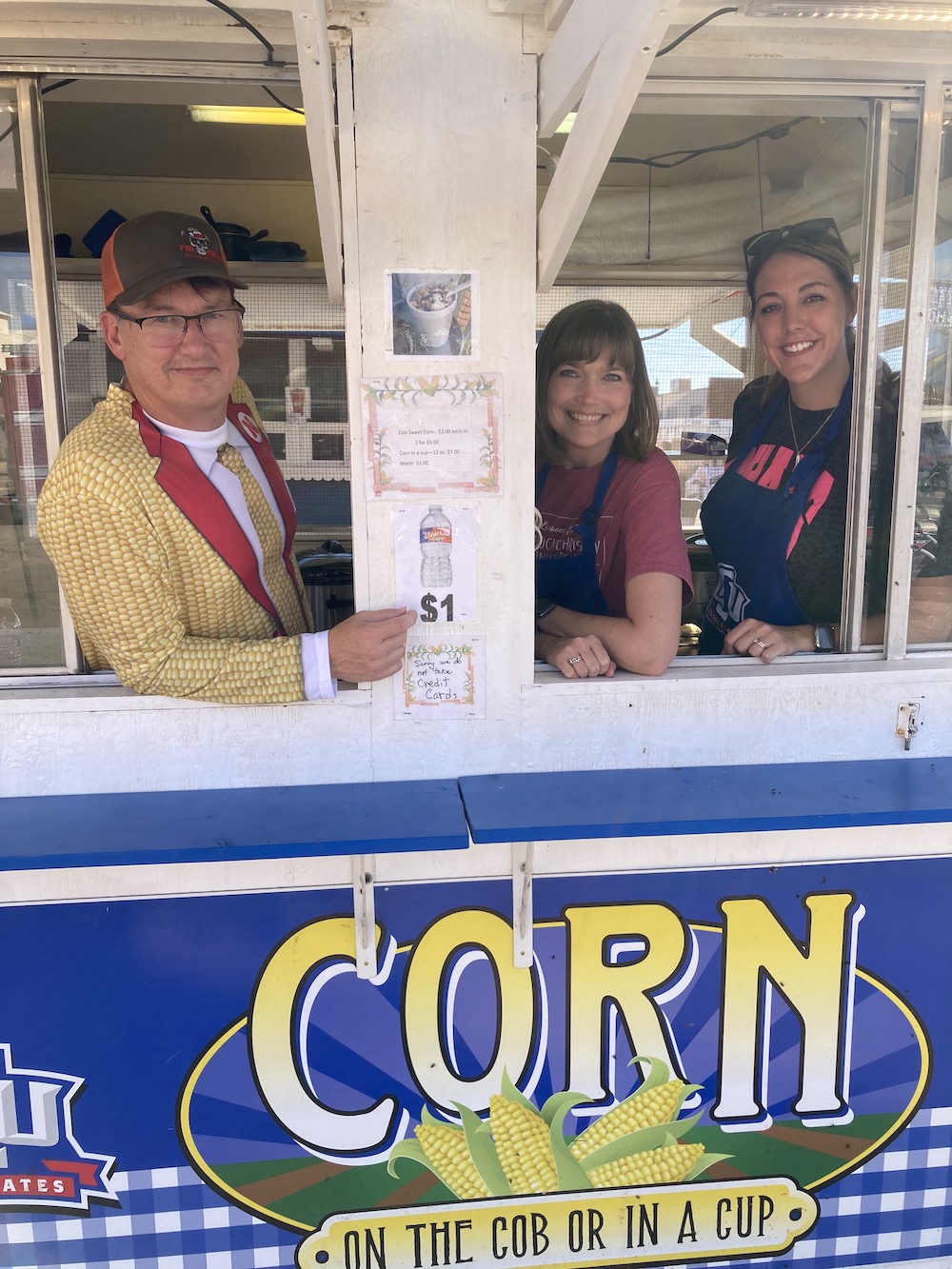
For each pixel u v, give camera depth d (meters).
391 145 1.48
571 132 1.35
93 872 1.54
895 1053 1.75
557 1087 1.68
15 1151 1.60
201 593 1.53
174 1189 1.64
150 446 1.48
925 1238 1.81
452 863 1.60
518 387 1.55
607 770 1.66
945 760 1.73
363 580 1.58
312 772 1.61
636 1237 1.73
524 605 1.61
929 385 1.79
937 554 1.85
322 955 1.61
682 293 3.28
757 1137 1.74
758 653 1.80
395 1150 1.66
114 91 1.67
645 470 1.86
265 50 1.50
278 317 3.33
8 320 1.62
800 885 1.69
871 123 1.69
